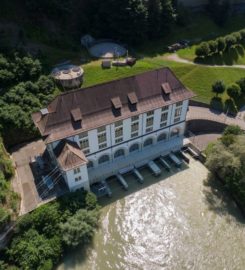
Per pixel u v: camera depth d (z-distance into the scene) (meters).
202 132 77.81
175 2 103.50
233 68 91.25
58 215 54.62
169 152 71.62
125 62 84.31
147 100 63.41
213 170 66.81
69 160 55.59
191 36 103.94
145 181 66.81
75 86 77.88
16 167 64.06
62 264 52.84
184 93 66.56
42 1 85.62
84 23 93.50
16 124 68.12
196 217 60.28
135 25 90.19
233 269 52.81
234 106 81.88
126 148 68.12
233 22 116.00
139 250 55.16
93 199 58.47
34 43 84.19
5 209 52.12
